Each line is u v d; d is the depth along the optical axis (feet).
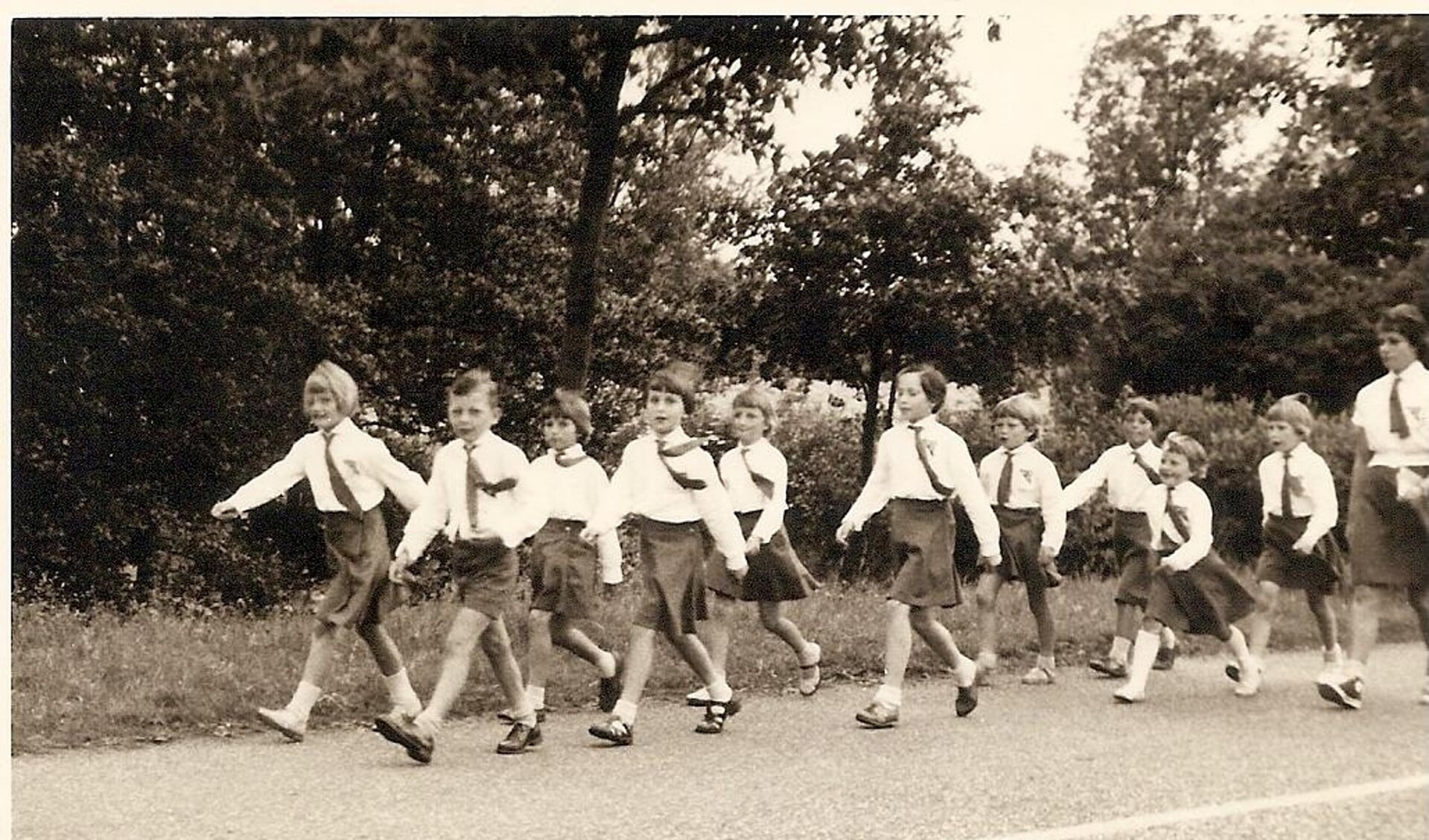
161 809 14.29
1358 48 40.29
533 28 29.17
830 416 37.68
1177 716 20.39
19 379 38.50
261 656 21.17
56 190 38.29
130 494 39.78
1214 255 38.70
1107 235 37.60
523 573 35.01
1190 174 38.86
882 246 35.37
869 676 23.63
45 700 18.44
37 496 38.70
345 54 30.04
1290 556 23.17
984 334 35.70
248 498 17.62
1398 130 40.57
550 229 42.32
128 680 19.52
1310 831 14.11
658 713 20.51
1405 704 21.34
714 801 15.05
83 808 14.26
